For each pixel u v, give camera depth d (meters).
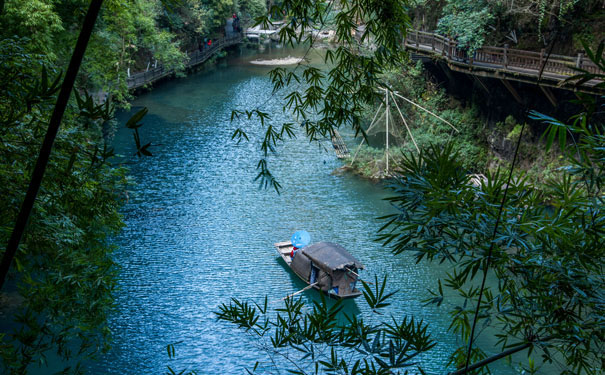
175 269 17.05
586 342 3.29
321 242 17.30
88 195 6.62
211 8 47.28
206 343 13.68
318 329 3.48
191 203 21.55
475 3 21.70
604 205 3.17
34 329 5.61
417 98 27.39
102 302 7.08
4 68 4.34
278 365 12.45
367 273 16.91
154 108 34.38
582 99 2.68
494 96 23.17
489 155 23.30
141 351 13.31
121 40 25.81
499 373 11.78
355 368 3.30
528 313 3.40
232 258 17.88
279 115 32.28
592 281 3.18
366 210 21.02
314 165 25.39
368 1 4.48
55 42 19.31
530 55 19.17
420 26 29.53
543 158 19.56
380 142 27.31
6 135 4.93
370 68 4.62
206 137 29.17
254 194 22.45
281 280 16.95
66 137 5.43
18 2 15.92
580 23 19.00
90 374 12.23
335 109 4.83
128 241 18.50
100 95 29.38
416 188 3.44
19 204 5.27
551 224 3.13
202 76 43.50
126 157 25.97
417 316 14.61
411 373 12.12
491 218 3.31
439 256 3.40
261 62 48.12
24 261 6.40
